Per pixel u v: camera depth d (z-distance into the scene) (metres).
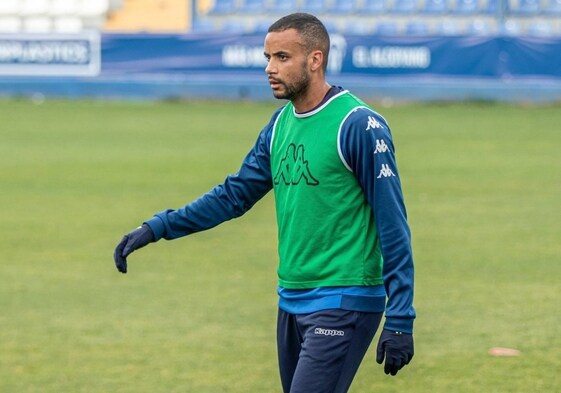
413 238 23.50
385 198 8.65
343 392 8.91
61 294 18.56
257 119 48.78
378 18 62.44
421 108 53.53
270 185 9.67
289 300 9.09
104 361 14.49
